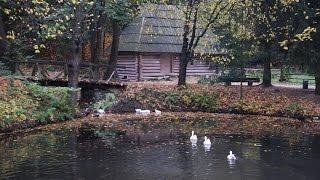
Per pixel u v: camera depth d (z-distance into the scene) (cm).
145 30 3391
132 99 2370
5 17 2475
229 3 2383
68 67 2294
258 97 2383
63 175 1106
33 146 1435
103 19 2992
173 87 2503
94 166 1193
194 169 1170
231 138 1609
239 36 2423
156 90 2439
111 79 2838
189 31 2589
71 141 1524
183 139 1585
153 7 3038
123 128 1814
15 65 2431
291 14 2191
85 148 1414
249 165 1218
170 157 1303
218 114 2267
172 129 1802
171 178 1083
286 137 1631
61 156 1303
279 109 2209
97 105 2288
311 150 1410
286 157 1313
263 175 1123
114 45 3019
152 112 2322
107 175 1110
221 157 1309
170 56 3459
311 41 2139
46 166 1190
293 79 3438
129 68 3353
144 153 1352
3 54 2448
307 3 2131
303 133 1717
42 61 2453
